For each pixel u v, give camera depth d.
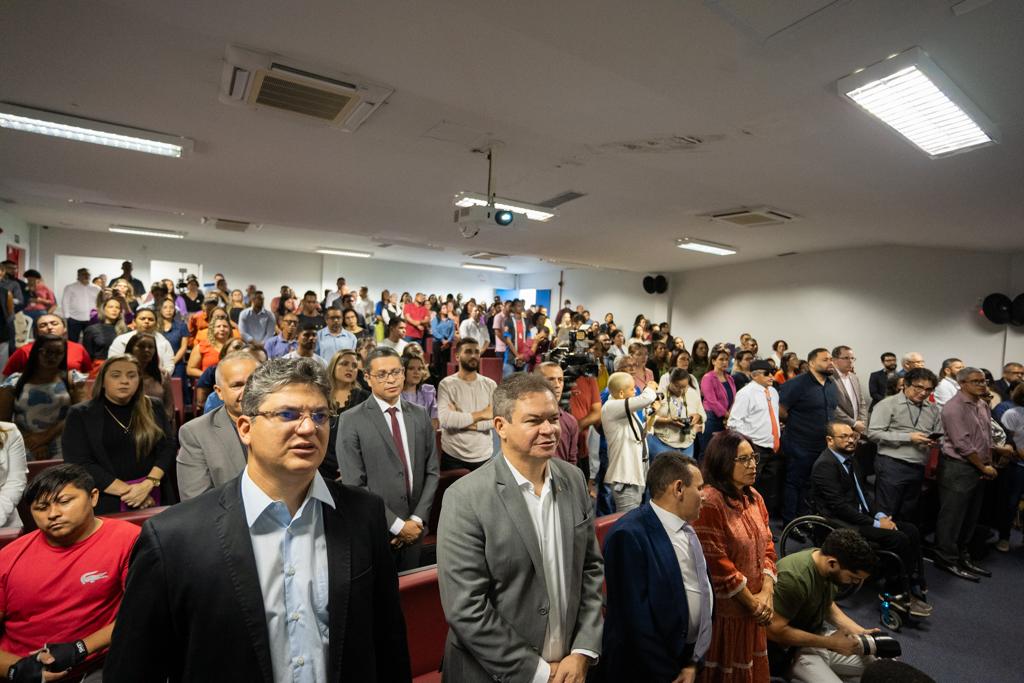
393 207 6.25
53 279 10.77
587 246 8.83
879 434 3.99
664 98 2.68
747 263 10.22
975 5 1.70
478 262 14.46
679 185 4.50
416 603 1.82
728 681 1.99
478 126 3.33
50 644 1.56
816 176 3.88
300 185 5.22
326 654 1.00
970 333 6.92
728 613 2.02
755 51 2.13
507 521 1.40
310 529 1.04
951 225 5.24
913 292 7.50
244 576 0.94
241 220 7.56
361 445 2.37
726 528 2.08
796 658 2.26
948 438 3.72
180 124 3.47
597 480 3.86
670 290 12.22
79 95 3.02
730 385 5.52
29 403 2.92
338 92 2.80
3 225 8.33
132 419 2.31
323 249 12.32
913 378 3.88
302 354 4.04
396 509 2.34
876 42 2.00
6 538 1.85
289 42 2.31
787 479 4.31
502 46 2.25
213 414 2.09
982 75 2.17
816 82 2.37
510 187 4.91
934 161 3.24
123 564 1.70
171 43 2.39
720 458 2.15
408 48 2.32
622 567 1.75
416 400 3.74
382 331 8.98
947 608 3.21
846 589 2.41
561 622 1.45
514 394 1.44
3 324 4.91
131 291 7.07
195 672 0.90
